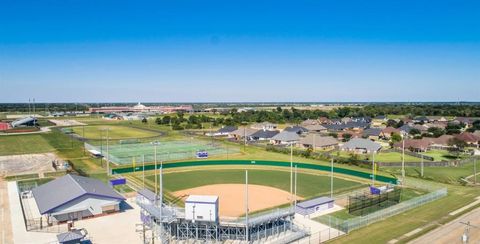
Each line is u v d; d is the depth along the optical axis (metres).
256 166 93.75
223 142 136.00
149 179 77.88
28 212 54.94
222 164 96.25
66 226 49.00
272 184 73.62
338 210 56.72
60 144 125.81
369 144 115.31
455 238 44.34
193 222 42.97
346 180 77.81
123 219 51.88
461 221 50.53
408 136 140.12
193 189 69.44
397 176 80.25
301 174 83.81
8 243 43.00
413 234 45.81
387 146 125.94
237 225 43.44
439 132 146.25
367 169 87.88
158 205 50.00
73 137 146.25
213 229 44.06
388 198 62.72
